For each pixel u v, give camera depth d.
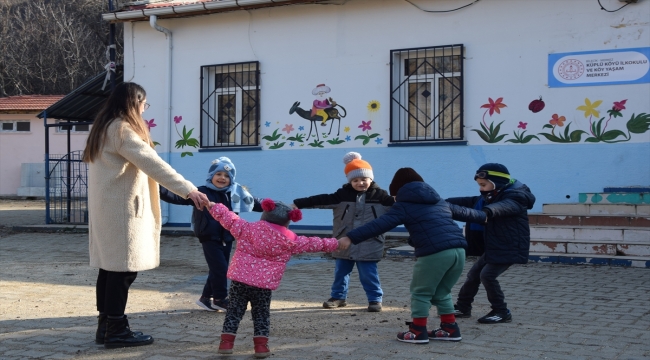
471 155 11.03
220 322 5.64
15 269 8.84
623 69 10.10
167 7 12.72
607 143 10.20
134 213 4.63
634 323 5.52
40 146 26.23
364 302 6.57
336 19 11.98
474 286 5.76
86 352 4.68
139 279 8.02
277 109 12.47
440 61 11.39
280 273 4.52
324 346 4.82
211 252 5.98
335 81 12.01
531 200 5.53
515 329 5.34
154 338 5.07
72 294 7.01
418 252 4.82
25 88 38.19
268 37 12.53
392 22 11.59
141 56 13.54
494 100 10.88
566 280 7.62
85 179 15.10
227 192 5.95
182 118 13.23
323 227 12.12
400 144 11.47
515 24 10.73
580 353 4.62
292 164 12.35
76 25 38.97
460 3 11.09
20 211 19.20
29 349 4.77
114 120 4.60
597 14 10.24
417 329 4.90
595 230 8.98
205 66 13.02
